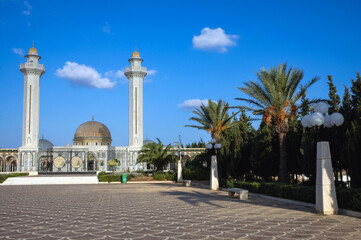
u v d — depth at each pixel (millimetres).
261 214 13508
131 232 10242
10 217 13820
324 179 13117
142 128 68188
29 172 59938
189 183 35156
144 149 49188
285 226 10672
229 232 9914
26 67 64625
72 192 27906
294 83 22234
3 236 9922
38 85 65875
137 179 45875
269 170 25875
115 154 68438
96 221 12508
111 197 22750
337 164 19484
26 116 64125
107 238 9438
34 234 10180
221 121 34062
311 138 20047
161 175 46094
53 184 42719
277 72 22266
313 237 9016
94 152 68062
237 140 30500
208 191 27250
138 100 68062
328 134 13570
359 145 16109
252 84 23062
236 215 13359
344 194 13500
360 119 16609
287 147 24500
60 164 63781
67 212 15219
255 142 26938
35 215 14352
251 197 21266
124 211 15289
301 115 28328
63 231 10609
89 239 9344
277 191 19625
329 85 25703
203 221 12016
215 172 29031
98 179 45406
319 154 13367
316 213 13391
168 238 9281
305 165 20500
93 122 86250
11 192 28391
